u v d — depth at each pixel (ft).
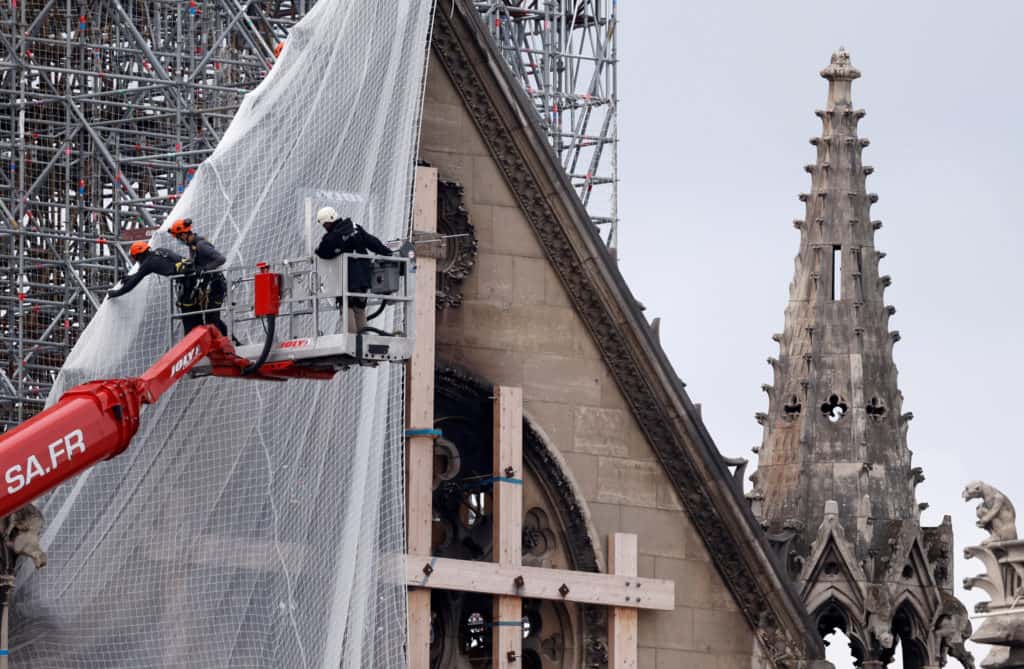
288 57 277.03
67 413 234.38
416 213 286.87
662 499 298.35
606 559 294.66
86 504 262.47
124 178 342.64
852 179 318.86
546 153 294.66
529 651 293.64
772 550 299.79
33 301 336.70
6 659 255.09
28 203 337.93
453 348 290.76
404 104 282.15
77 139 350.02
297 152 274.36
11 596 257.96
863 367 312.29
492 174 294.46
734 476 299.58
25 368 337.11
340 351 244.63
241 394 268.00
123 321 261.24
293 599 268.21
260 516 268.00
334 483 271.90
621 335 297.12
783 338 316.60
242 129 272.72
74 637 261.24
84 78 354.33
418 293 286.25
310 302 246.47
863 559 303.48
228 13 352.49
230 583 265.95
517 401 289.94
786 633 299.58
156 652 263.08
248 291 253.03
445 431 290.76
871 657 301.02
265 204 271.28
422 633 281.95
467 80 293.43
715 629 298.56
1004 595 239.30
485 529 291.38
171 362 243.19
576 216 295.48
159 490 264.52
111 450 237.04
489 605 291.17
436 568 282.97
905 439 311.47
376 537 273.75
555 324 295.48
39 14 341.62
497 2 397.39
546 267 296.10
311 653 268.00
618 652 293.02
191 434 265.95
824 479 308.40
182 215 267.59
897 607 302.86
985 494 241.76
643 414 297.94
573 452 294.66
